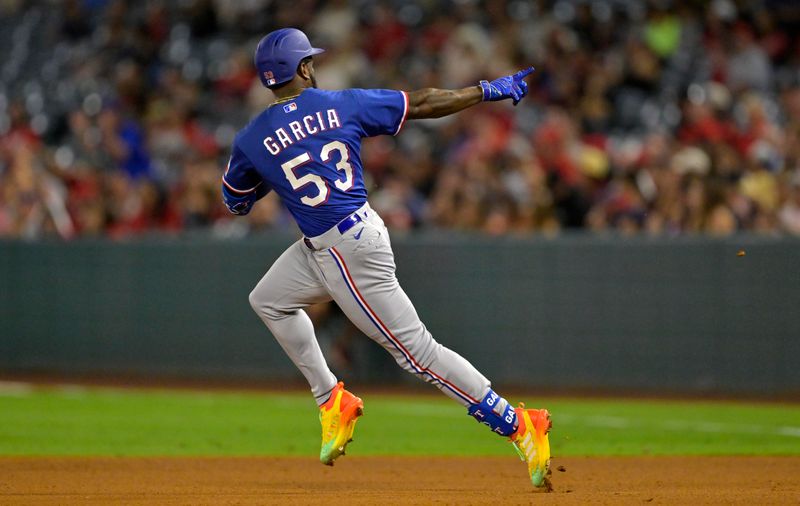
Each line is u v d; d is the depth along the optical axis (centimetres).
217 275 5203
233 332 5181
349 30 6419
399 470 2592
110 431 3409
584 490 2136
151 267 5312
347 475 2486
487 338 4884
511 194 5019
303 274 2050
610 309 4712
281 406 4188
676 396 4522
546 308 4803
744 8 6047
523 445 2006
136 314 5341
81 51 7138
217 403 4278
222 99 6438
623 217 4844
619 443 3188
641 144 5412
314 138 1925
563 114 5541
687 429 3516
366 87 6044
